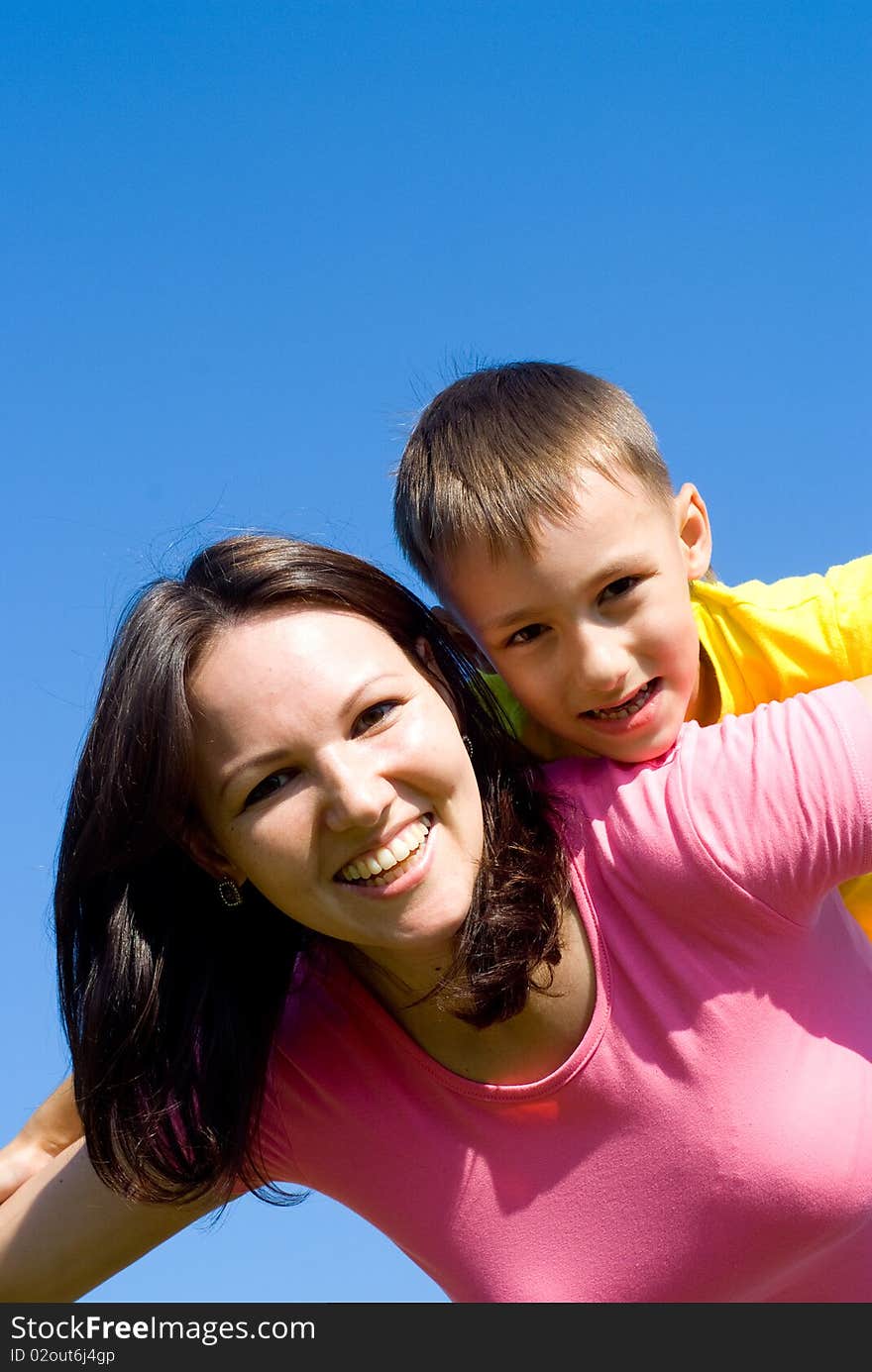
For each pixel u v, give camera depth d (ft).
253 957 9.17
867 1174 8.18
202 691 8.23
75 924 9.15
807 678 10.84
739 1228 8.22
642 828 8.32
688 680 10.36
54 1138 10.96
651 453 10.87
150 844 8.63
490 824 8.59
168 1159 8.95
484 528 10.21
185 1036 9.00
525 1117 8.53
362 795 7.93
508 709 11.09
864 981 8.78
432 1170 8.81
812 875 7.98
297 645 8.15
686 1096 8.17
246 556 8.39
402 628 8.70
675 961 8.21
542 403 10.84
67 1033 9.20
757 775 8.11
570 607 10.07
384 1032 8.93
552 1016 8.49
